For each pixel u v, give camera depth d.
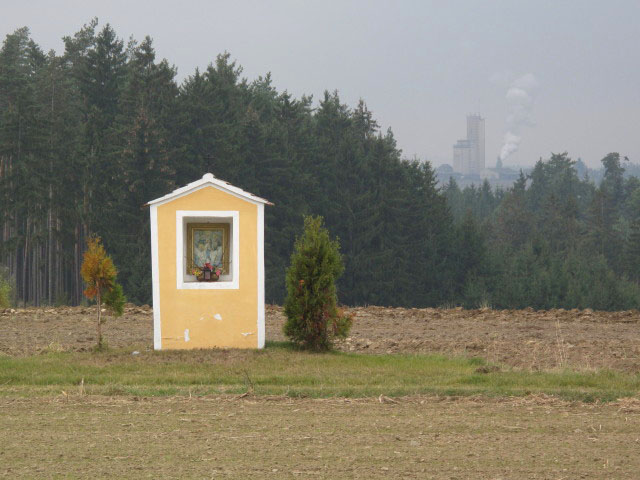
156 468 14.66
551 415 19.50
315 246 28.55
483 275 160.12
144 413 19.45
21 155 127.88
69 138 137.75
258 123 143.00
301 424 18.31
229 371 24.59
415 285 146.75
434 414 19.55
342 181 151.50
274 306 42.91
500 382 23.52
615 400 21.42
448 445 16.44
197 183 28.08
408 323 37.06
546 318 38.88
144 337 32.03
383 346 29.91
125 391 22.20
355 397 21.88
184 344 28.11
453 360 26.48
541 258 177.38
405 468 14.75
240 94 169.12
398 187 152.75
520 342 30.61
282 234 134.75
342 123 171.75
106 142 129.50
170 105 128.75
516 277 162.50
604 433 17.62
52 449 15.97
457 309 42.25
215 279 28.97
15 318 37.81
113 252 116.31
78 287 125.94
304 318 28.11
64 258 127.56
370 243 147.00
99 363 25.53
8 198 124.69
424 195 162.50
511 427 18.12
